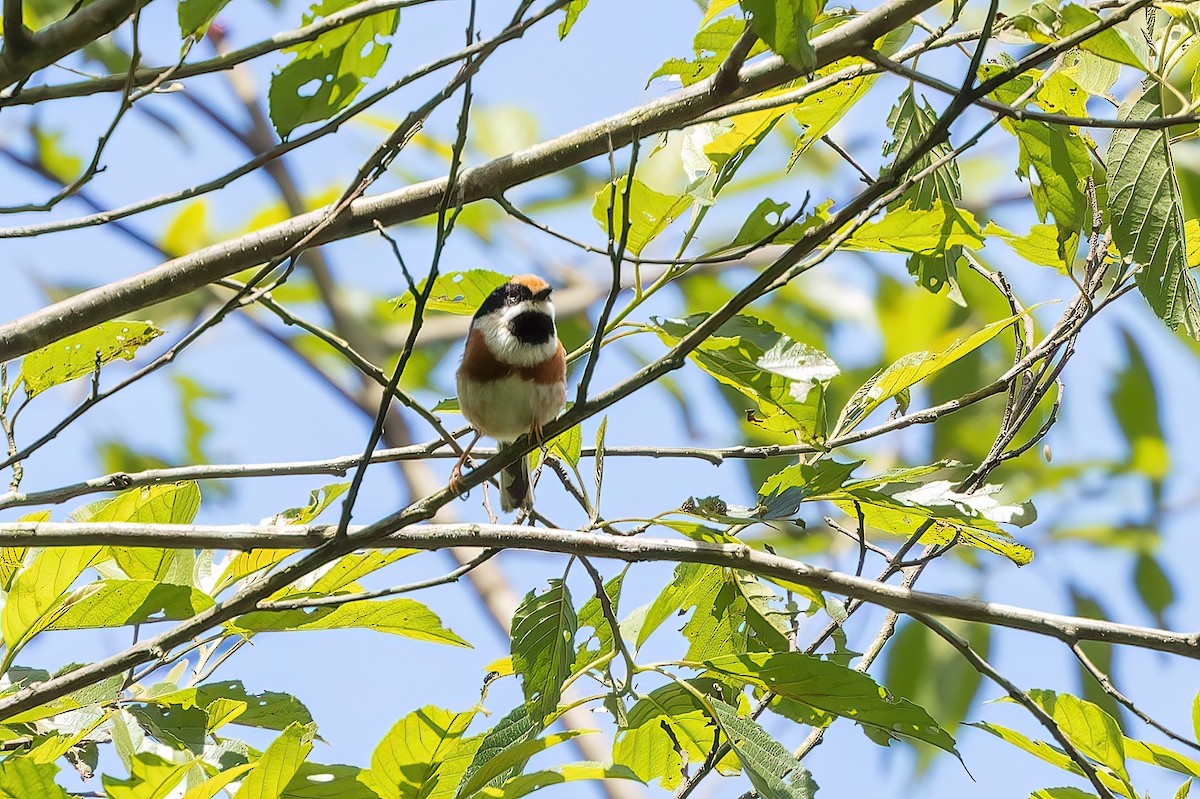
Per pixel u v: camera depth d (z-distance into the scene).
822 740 8.94
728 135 8.38
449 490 7.41
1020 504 7.65
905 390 9.09
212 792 6.21
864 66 8.04
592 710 8.46
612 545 7.68
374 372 6.94
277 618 7.73
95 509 8.35
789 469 8.05
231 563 8.26
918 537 8.54
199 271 8.16
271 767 6.30
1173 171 7.94
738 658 7.57
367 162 7.03
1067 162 8.24
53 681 6.70
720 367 7.78
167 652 6.85
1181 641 7.11
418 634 7.96
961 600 7.48
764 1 6.37
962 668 14.88
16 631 7.14
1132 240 8.00
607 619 7.83
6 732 7.42
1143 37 8.55
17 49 6.25
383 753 6.78
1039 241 8.92
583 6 8.26
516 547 7.70
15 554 7.84
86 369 8.15
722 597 8.85
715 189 7.91
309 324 6.95
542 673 7.66
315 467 8.96
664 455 9.14
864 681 7.46
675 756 8.66
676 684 7.81
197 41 6.71
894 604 7.57
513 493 10.23
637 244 8.21
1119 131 8.05
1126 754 7.95
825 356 7.76
